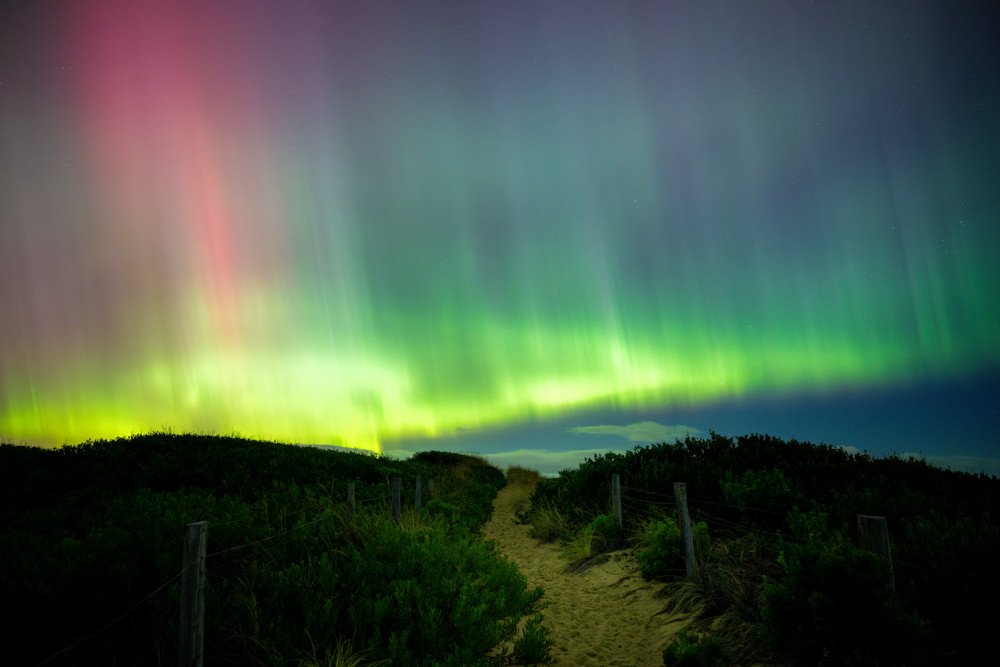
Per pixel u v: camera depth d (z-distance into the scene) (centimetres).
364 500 1215
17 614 432
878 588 393
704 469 1095
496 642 520
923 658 418
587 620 696
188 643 352
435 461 3378
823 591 411
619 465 1311
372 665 437
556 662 562
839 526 692
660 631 618
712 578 663
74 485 1130
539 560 1119
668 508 1014
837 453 1170
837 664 414
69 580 499
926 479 998
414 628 501
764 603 558
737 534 843
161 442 1564
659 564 771
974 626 406
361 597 528
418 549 664
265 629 471
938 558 496
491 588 660
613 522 1041
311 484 1274
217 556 612
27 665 397
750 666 486
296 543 669
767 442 1268
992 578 415
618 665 550
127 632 443
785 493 833
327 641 464
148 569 532
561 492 1450
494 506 2233
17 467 1152
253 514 810
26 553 580
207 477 1242
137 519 725
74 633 432
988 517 613
